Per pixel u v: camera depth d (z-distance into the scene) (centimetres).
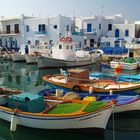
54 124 1021
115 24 5219
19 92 1361
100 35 5316
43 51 3803
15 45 5059
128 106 1215
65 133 1050
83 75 1708
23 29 4925
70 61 3291
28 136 1077
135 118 1248
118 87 1577
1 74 2925
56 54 3344
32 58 3753
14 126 1073
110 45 4875
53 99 1246
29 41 4875
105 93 1491
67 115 988
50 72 3058
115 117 1229
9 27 5141
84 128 1025
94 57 3641
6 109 1102
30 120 1053
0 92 1378
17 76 2781
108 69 3238
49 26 4662
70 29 4875
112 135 1066
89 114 988
